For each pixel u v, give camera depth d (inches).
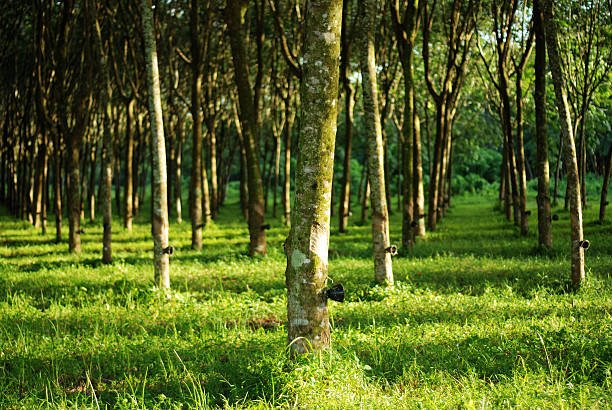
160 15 968.9
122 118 1433.3
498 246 737.6
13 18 1028.5
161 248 504.1
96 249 863.7
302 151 286.7
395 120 1376.7
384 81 1097.4
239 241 947.3
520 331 338.0
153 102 507.5
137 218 1480.1
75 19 877.8
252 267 652.7
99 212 1718.8
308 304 283.9
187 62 835.4
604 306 394.3
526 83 1107.3
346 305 440.8
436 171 976.9
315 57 284.4
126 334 376.2
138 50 1008.9
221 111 1318.9
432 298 444.8
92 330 379.9
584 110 888.9
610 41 855.7
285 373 256.4
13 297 492.4
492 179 2566.4
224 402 253.6
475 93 1349.7
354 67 1089.4
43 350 337.7
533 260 608.7
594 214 1096.2
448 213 1496.1
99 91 1117.1
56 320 402.0
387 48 1052.5
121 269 642.2
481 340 315.6
